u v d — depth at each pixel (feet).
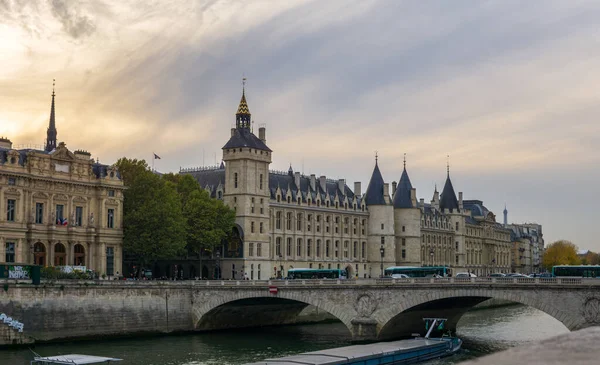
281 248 569.23
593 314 277.85
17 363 255.29
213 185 562.66
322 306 343.46
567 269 331.36
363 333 331.16
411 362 260.42
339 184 655.76
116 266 419.95
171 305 364.38
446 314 366.43
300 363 220.64
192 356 284.61
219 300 366.63
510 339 342.85
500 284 299.17
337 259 622.95
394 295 326.03
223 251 526.98
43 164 389.80
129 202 437.99
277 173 592.19
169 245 424.87
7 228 368.07
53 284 319.88
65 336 321.52
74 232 400.06
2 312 300.61
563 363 29.60
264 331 387.34
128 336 344.90
